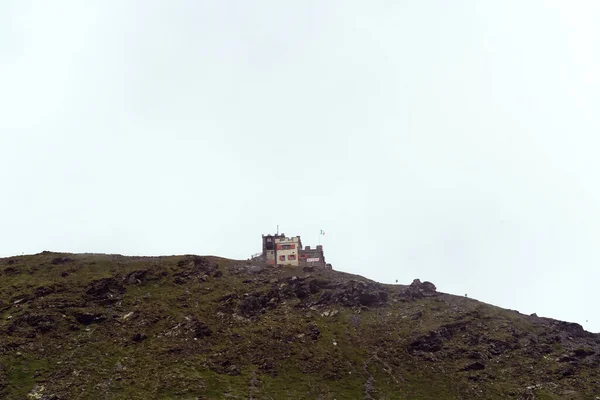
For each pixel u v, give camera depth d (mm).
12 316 119562
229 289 146250
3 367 101125
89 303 130000
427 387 109062
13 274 144875
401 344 125562
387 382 110312
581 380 111625
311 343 124500
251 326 129375
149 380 102625
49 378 99875
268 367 113625
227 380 106625
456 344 125875
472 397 105312
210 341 121250
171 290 142000
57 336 114812
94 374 102688
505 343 125938
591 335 137125
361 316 139125
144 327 122875
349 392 105875
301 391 105438
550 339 129625
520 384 110750
